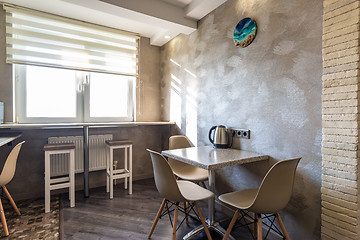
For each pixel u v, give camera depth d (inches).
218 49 95.3
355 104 50.7
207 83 102.0
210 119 100.3
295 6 65.7
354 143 51.0
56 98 116.5
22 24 101.3
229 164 64.8
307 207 63.3
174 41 128.4
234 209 86.9
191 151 81.4
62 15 109.8
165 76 138.9
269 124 73.8
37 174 108.2
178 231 76.7
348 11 51.8
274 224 71.9
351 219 51.7
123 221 83.7
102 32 122.4
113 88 132.8
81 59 116.9
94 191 117.1
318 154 60.4
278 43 70.6
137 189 120.4
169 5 100.0
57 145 96.1
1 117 95.7
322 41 57.5
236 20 86.3
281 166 50.8
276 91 71.4
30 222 82.2
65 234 74.0
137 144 137.8
